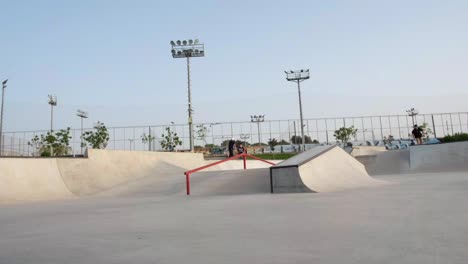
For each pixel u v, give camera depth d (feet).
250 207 20.84
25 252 11.19
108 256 10.28
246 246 10.84
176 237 12.71
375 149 87.40
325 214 16.48
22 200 34.94
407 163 59.67
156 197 33.40
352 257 9.11
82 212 22.09
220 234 12.94
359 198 22.39
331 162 36.47
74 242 12.48
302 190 29.55
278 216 16.67
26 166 40.47
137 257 10.04
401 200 20.17
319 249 10.09
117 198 34.35
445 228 12.14
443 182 31.48
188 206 23.11
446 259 8.57
